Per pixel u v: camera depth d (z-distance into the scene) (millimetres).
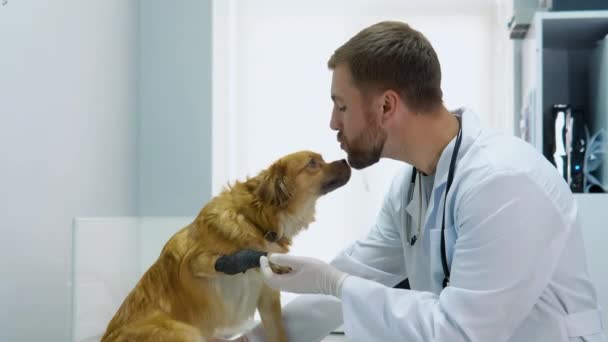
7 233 2268
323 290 1694
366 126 1689
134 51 3736
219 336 2068
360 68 1645
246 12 4785
